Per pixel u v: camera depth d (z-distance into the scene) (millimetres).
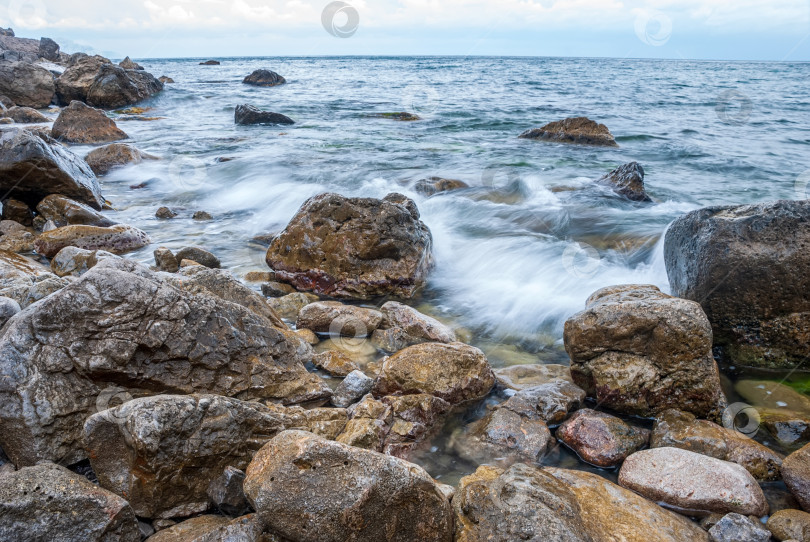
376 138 17359
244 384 3928
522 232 8820
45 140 9469
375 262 6492
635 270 7215
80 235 7598
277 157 14070
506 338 5668
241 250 8031
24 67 23672
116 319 3455
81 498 2650
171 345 3613
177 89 31484
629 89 34656
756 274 4855
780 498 3441
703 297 5086
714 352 5215
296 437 2873
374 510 2627
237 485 3045
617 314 4379
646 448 3965
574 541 2635
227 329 3916
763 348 5004
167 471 2953
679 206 10391
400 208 6672
